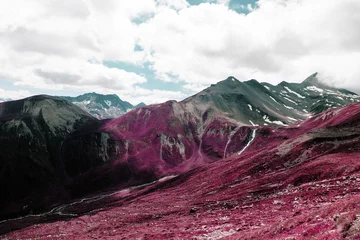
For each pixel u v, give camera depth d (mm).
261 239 27188
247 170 93062
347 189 44281
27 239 73938
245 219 43906
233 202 64562
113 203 124125
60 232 74750
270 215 42656
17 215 142250
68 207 138625
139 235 49625
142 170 196375
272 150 101000
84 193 167500
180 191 107500
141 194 132000
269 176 77812
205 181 105938
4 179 173625
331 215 24719
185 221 56125
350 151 73500
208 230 41656
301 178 64562
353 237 17266
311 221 25672
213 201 72375
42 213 138125
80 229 74562
